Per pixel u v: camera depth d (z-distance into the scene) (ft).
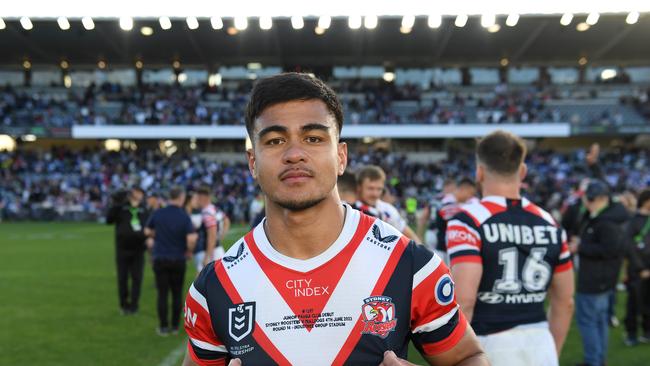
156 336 20.65
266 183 4.40
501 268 8.43
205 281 4.75
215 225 23.22
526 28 101.04
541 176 96.78
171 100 117.70
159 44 112.88
